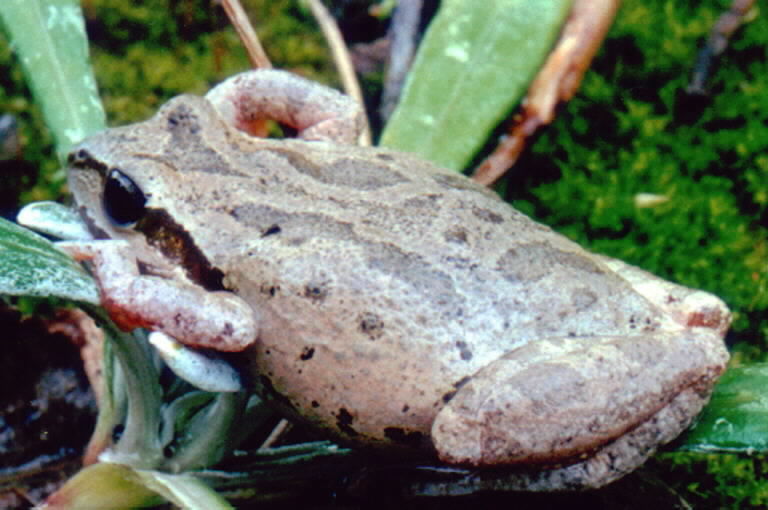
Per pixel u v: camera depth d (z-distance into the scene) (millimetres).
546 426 139
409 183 149
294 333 144
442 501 154
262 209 147
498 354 142
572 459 142
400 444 146
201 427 154
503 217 149
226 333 143
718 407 147
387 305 142
